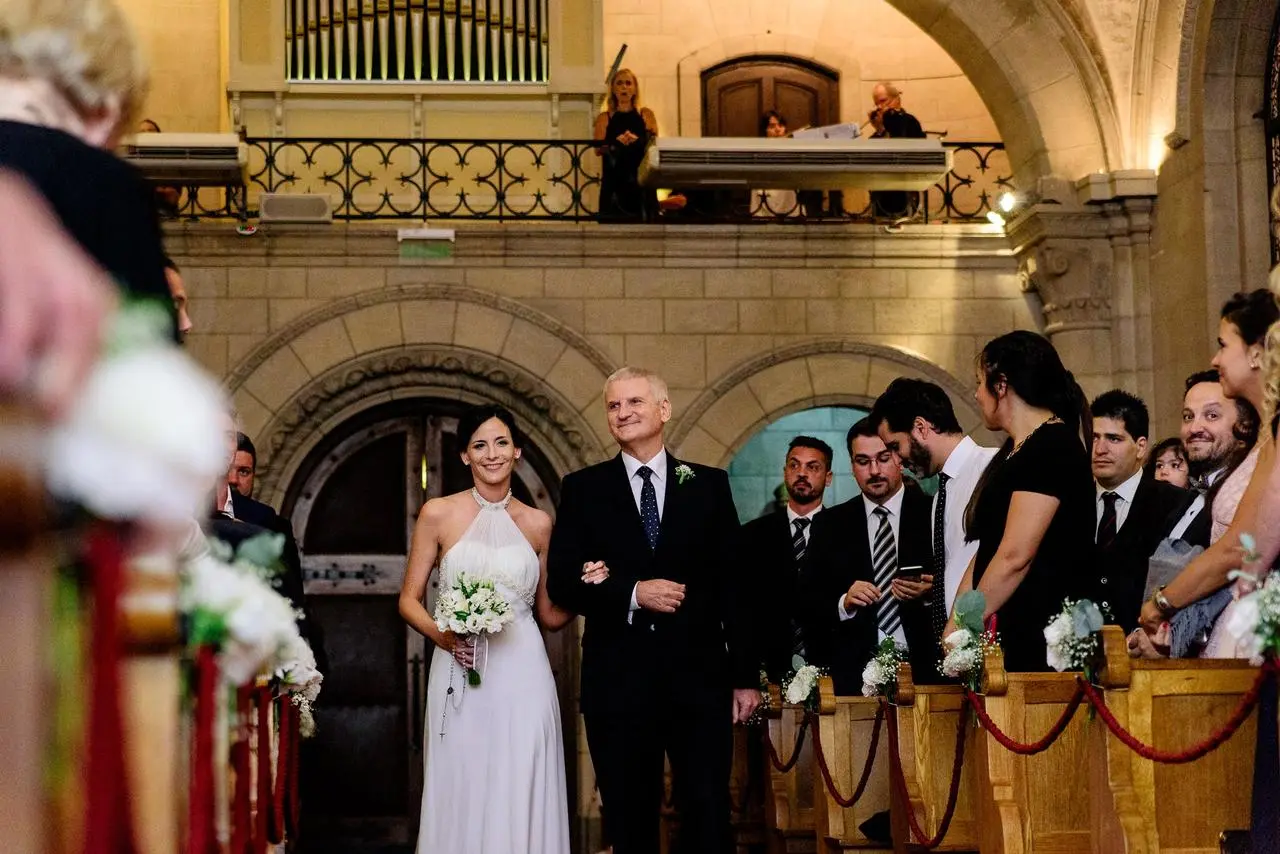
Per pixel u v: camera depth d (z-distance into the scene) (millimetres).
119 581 1814
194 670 2834
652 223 12469
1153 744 4406
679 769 6516
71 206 2322
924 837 5625
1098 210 11898
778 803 7676
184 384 1854
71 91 2537
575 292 12328
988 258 12500
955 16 12141
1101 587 5766
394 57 13328
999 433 12312
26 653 1735
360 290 12164
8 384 1699
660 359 12312
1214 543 4508
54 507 1762
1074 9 11812
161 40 13719
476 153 13312
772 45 14781
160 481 1804
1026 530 5371
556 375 12250
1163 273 11648
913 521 7668
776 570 8711
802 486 8883
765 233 12359
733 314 12359
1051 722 5062
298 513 12641
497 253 12266
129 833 1902
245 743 3711
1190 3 11000
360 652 12680
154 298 2387
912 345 12414
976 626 5117
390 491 12758
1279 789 3783
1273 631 3635
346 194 12312
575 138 13406
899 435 6367
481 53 13297
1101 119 11953
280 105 13180
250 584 2979
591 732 6496
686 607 6551
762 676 8148
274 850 5758
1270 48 10742
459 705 6660
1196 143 11070
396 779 12586
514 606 6746
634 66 14750
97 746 1807
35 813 1747
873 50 14820
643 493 6676
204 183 11883
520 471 12641
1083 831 5031
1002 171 14570
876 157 11969
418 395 12375
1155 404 11812
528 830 6551
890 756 5934
